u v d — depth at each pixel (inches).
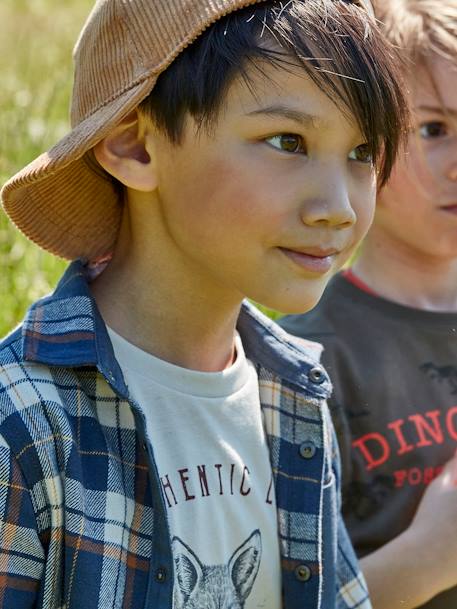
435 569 105.7
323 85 75.0
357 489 110.8
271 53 74.7
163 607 76.7
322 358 112.6
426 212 114.0
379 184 83.7
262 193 75.0
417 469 111.0
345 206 75.7
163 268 81.6
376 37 78.9
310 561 87.0
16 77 209.8
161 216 80.4
